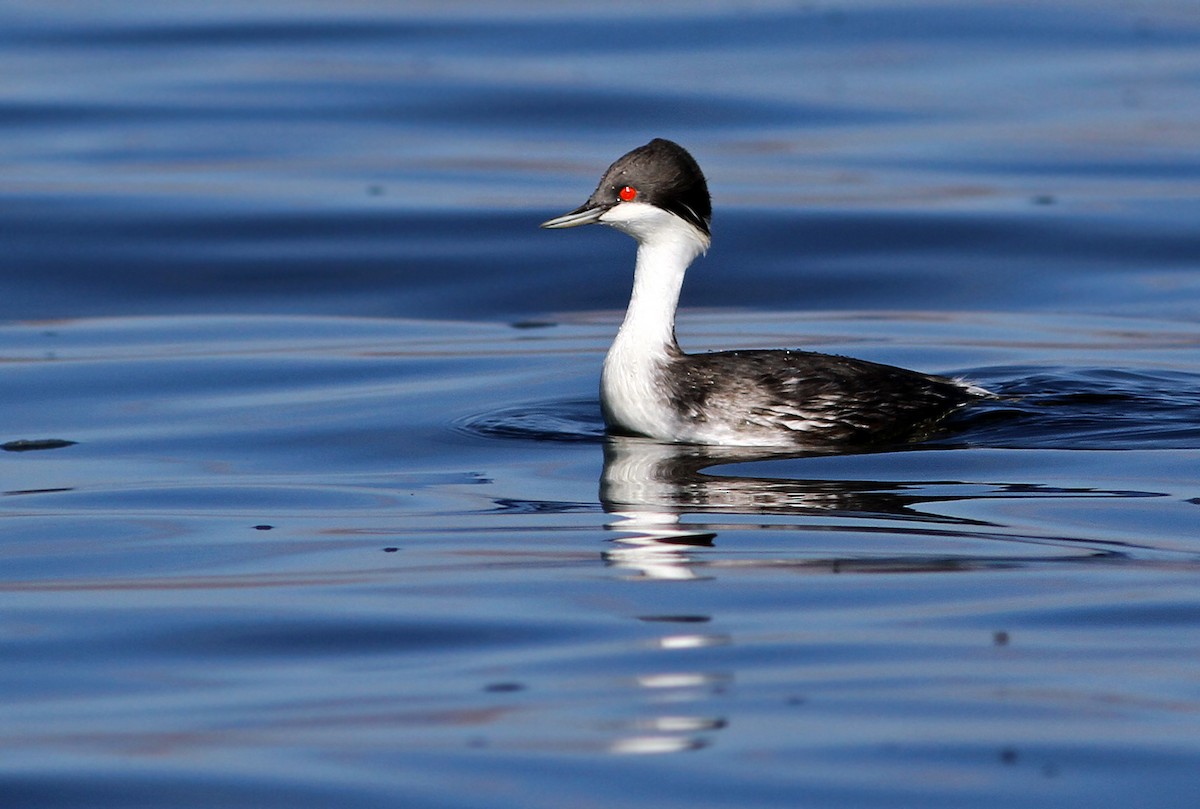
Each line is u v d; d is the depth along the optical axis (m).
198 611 9.48
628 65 28.25
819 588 9.75
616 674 8.41
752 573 10.06
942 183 23.11
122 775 7.31
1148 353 16.73
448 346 17.67
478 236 21.58
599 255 21.20
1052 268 20.38
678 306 19.62
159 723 7.90
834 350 17.30
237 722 7.89
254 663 8.70
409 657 8.72
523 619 9.27
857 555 10.40
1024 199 22.53
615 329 18.53
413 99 26.36
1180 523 11.02
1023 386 15.28
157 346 17.53
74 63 28.11
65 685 8.43
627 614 9.32
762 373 13.84
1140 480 12.16
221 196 22.56
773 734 7.66
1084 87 27.41
